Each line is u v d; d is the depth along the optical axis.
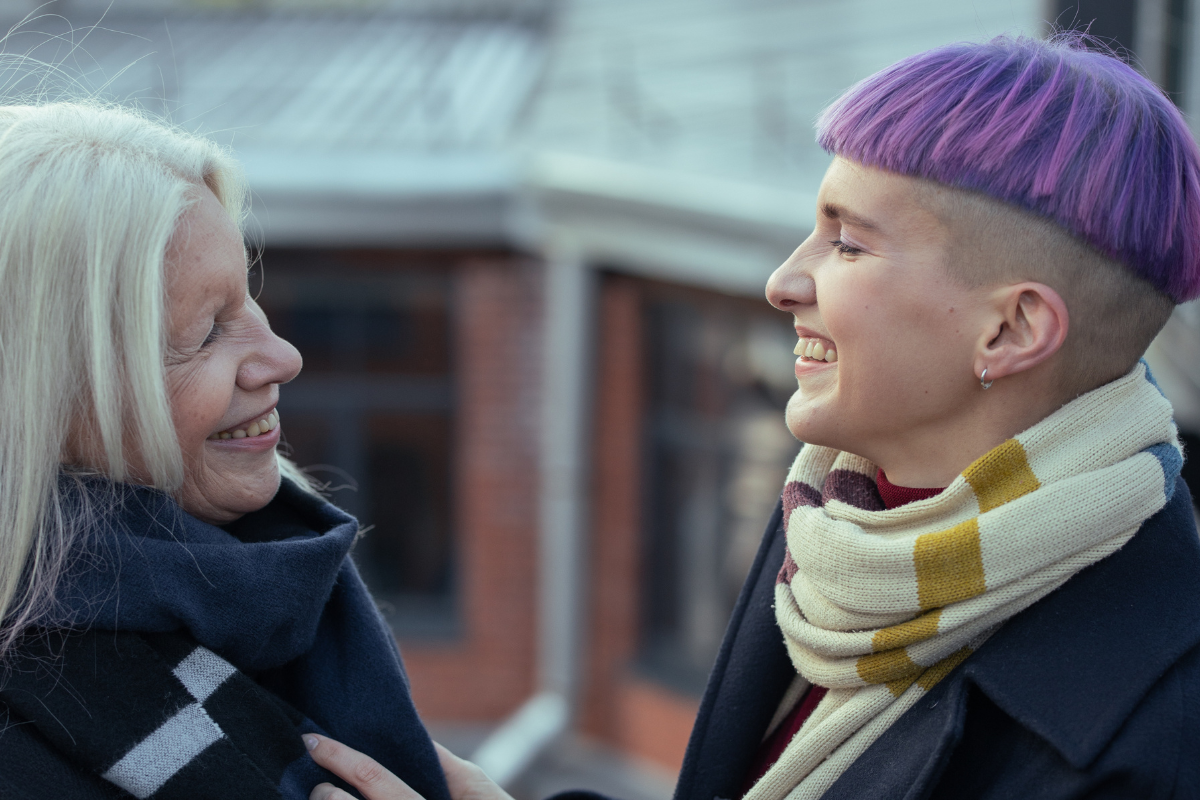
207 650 0.84
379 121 4.34
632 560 4.49
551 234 4.01
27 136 0.80
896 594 0.78
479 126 4.24
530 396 4.62
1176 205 0.75
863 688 0.84
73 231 0.78
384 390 4.80
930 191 0.78
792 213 3.17
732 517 4.28
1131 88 0.77
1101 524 0.75
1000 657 0.78
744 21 4.79
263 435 0.91
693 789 1.02
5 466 0.79
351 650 0.97
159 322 0.79
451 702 4.82
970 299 0.78
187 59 5.00
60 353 0.78
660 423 4.45
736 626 1.04
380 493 4.89
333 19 5.73
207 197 0.86
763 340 4.05
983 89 0.77
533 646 4.75
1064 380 0.80
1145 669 0.73
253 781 0.82
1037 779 0.75
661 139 3.88
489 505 4.72
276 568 0.85
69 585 0.80
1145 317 0.78
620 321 4.34
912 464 0.86
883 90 0.79
